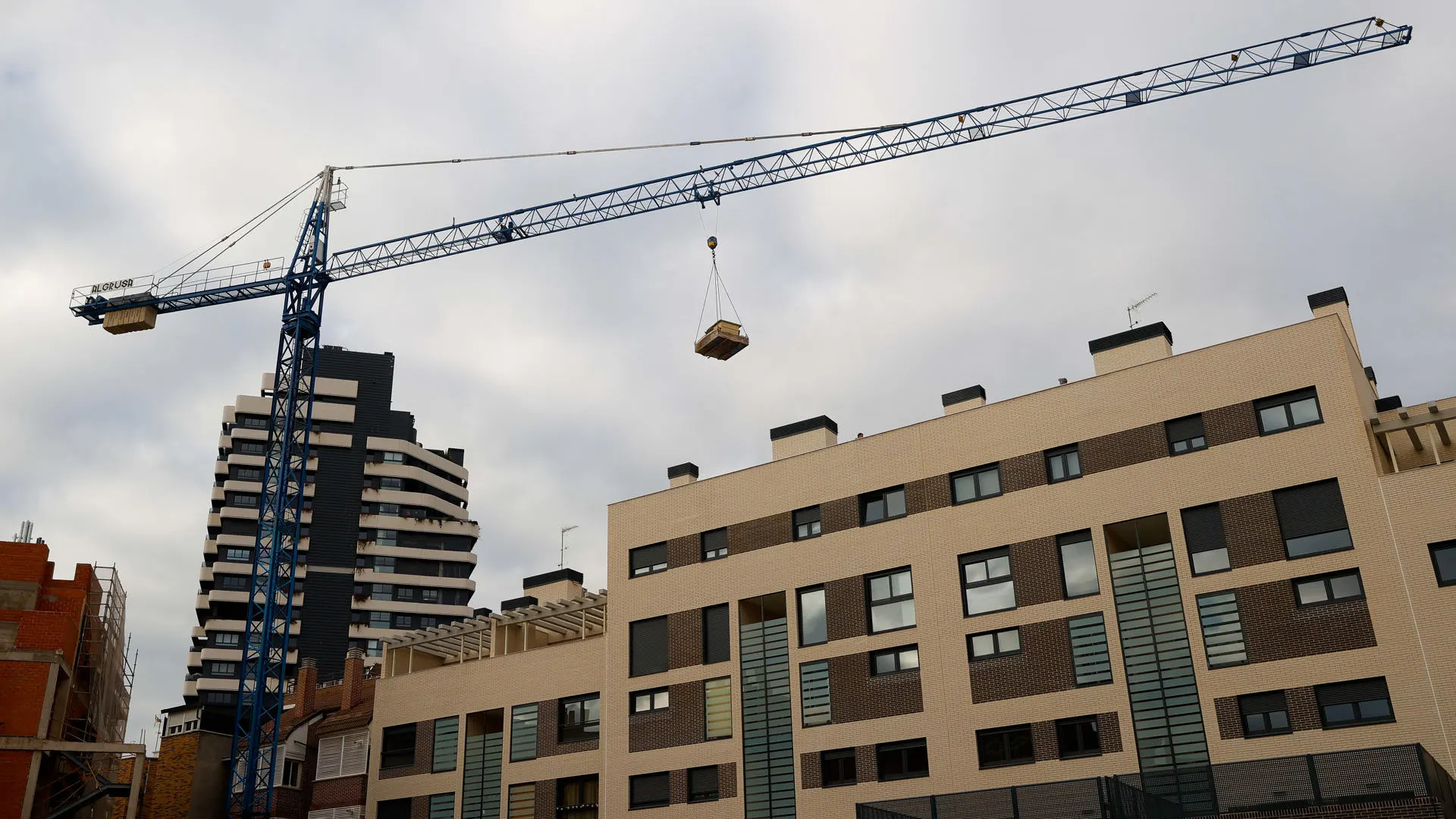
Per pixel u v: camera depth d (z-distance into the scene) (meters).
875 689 47.00
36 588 53.47
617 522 56.88
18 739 47.16
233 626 123.44
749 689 50.06
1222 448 43.06
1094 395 46.25
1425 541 38.66
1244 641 40.59
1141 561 43.34
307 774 65.00
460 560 134.50
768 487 52.84
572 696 55.78
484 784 56.78
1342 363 41.78
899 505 49.34
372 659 125.75
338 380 138.88
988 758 43.88
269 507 78.31
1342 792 29.53
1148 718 41.28
